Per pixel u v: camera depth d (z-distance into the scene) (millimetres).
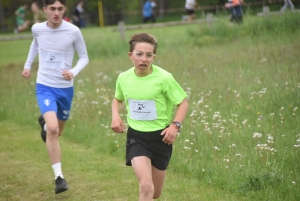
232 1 45375
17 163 21188
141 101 12719
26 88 35094
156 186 13281
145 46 12422
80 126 24672
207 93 25234
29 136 25812
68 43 17875
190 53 37844
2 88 36656
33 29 17922
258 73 27172
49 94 17531
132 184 17391
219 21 46531
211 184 16219
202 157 17688
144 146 12711
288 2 45969
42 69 17766
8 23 120875
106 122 24016
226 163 16875
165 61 35688
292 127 19172
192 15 77312
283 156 16531
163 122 12852
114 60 41875
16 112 30219
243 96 23719
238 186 15484
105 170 19125
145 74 12750
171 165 18156
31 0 118812
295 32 37719
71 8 117125
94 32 66875
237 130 19344
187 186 16406
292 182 14727
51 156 16500
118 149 21125
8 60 56375
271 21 41312
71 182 18203
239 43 38969
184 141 19047
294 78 24219
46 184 18219
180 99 12609
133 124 12953
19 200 16734
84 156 21250
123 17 117375
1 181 18781
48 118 16812
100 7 102750
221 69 30078
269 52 31656
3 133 26656
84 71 37656
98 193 16812
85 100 27094
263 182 15133
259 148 17188
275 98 22266
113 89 29422
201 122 20766
